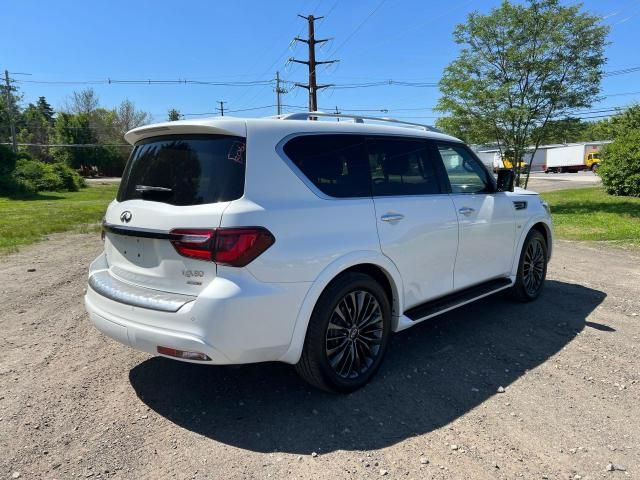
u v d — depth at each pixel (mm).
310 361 3199
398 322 3754
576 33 15133
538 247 5578
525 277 5438
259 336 2891
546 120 16031
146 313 2975
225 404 3320
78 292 6195
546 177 47406
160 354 2975
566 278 6777
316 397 3408
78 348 4309
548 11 15016
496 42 15516
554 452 2762
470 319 4996
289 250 2975
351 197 3428
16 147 55844
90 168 78312
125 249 3307
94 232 12336
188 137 3191
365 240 3404
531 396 3402
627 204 16875
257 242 2834
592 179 41375
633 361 3971
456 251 4262
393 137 3926
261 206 2920
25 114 93812
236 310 2781
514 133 15922
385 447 2818
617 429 2988
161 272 3039
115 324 3119
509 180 4910
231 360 2863
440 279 4141
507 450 2783
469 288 4609
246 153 2975
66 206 22016
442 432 2969
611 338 4477
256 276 2857
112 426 3047
